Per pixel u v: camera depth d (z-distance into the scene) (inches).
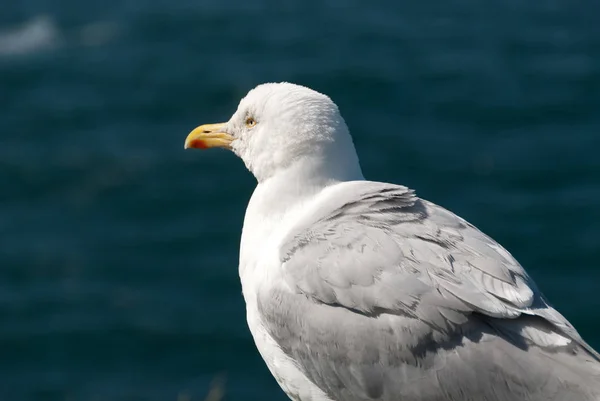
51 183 1091.3
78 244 964.0
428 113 1274.6
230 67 1478.8
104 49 1594.5
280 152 298.8
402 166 1115.3
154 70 1478.8
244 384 750.5
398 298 260.4
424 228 270.4
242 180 1081.4
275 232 293.3
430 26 1660.9
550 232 952.3
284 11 1761.8
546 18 1695.4
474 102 1300.4
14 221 1015.6
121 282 897.5
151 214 1022.4
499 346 254.1
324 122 296.8
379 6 1788.9
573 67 1424.7
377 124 1242.6
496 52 1515.7
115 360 790.5
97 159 1144.8
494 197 1032.8
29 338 817.5
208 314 839.7
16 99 1375.5
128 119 1294.3
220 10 1770.4
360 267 265.7
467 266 262.1
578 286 861.2
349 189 285.9
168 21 1712.6
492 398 252.8
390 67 1445.6
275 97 303.0
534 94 1316.4
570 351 251.6
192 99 1357.0
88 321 834.2
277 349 285.4
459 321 256.4
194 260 931.3
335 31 1641.2
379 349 262.2
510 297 255.9
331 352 268.4
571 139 1170.0
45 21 1727.4
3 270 915.4
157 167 1119.0
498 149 1145.4
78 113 1312.7
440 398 257.1
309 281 272.1
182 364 781.3
